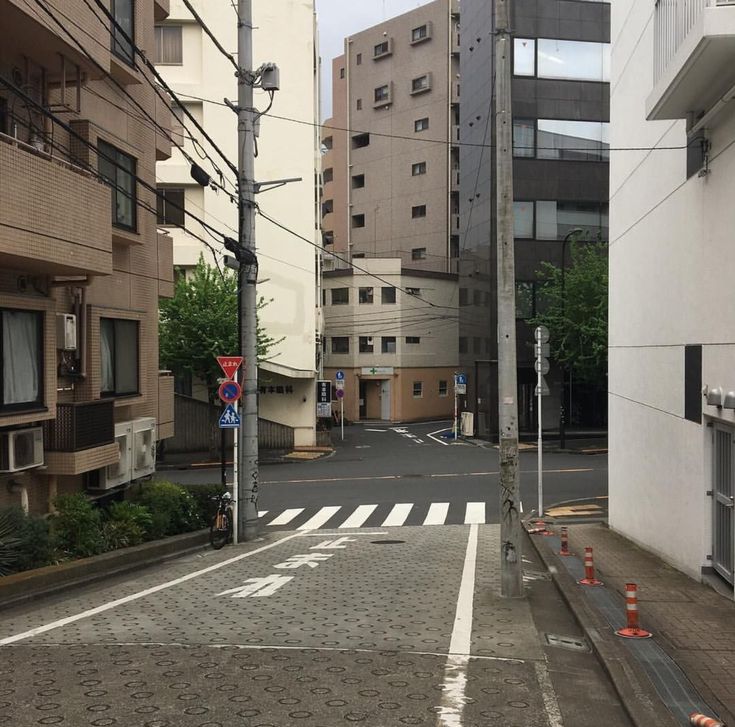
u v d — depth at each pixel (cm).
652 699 570
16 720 516
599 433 3984
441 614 867
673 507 1227
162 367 3091
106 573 1130
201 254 3150
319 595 980
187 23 3528
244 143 1628
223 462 1617
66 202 1084
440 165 5853
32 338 1134
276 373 3681
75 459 1198
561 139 3869
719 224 993
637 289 1459
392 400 5388
